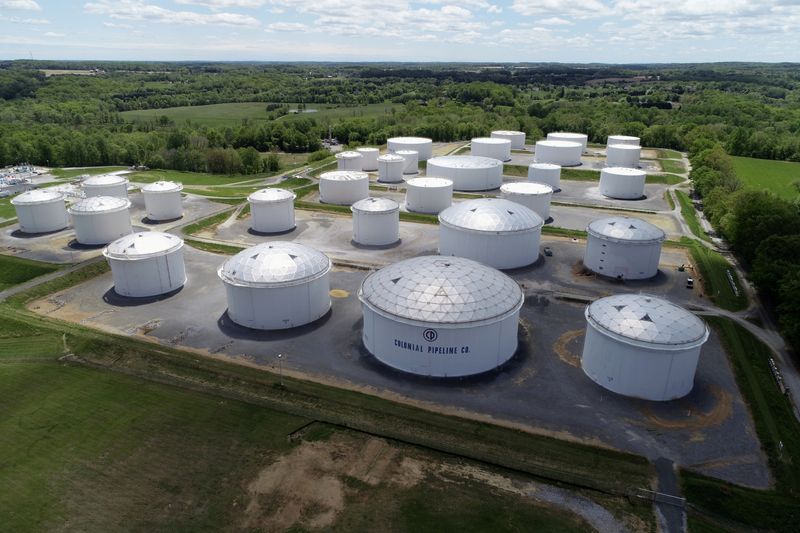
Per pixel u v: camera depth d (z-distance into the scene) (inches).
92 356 1985.7
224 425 1603.1
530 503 1318.9
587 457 1469.0
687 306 2391.7
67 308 2377.0
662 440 1536.7
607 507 1309.1
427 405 1683.1
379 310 1841.8
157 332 2148.1
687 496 1338.6
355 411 1654.8
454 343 1776.6
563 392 1754.4
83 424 1610.5
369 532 1232.2
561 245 3171.8
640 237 2615.7
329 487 1362.0
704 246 3225.9
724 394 1755.7
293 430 1578.5
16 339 2095.2
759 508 1307.8
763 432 1568.7
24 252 3056.1
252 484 1373.0
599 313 1800.0
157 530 1238.3
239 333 2137.1
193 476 1401.3
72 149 6077.8
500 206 2881.4
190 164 6210.6
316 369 1883.6
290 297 2124.8
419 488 1360.7
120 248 2449.6
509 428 1581.0
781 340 2129.7
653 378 1683.1
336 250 3129.9
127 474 1409.9
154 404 1706.4
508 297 1900.8
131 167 6200.8
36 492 1352.1
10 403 1710.1
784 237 2472.9
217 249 3125.0
